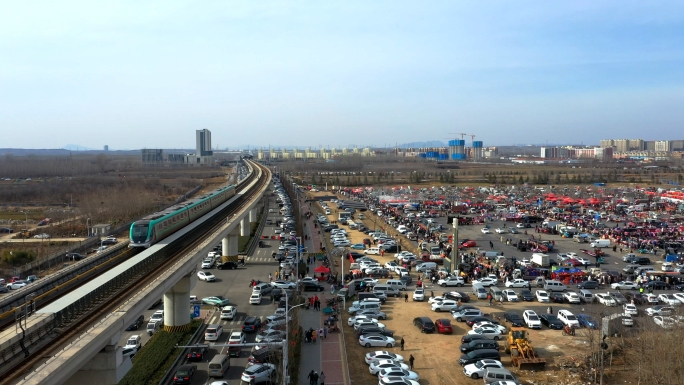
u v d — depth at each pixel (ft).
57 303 146.51
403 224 562.25
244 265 392.88
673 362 190.19
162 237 281.74
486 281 330.95
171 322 239.71
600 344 204.23
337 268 381.60
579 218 588.50
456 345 233.96
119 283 180.45
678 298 289.33
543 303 296.30
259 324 247.50
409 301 302.66
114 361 152.56
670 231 506.07
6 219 596.29
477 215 640.99
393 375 191.93
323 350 225.76
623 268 380.37
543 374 202.59
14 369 118.32
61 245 457.68
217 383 183.01
